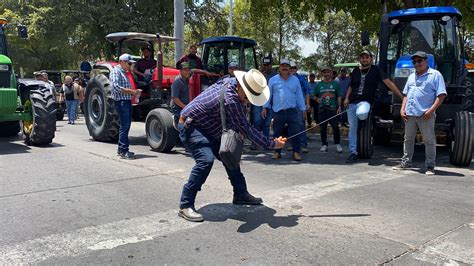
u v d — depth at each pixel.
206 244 4.06
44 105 9.06
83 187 5.95
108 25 20.97
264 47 29.17
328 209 5.10
